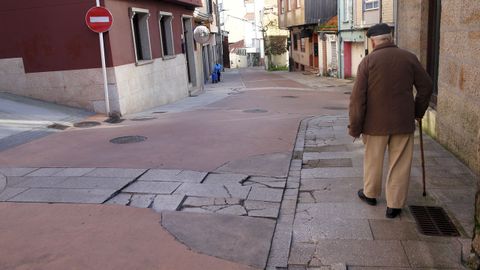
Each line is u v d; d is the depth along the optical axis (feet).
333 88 73.05
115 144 25.29
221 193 16.83
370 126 14.39
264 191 17.02
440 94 22.97
